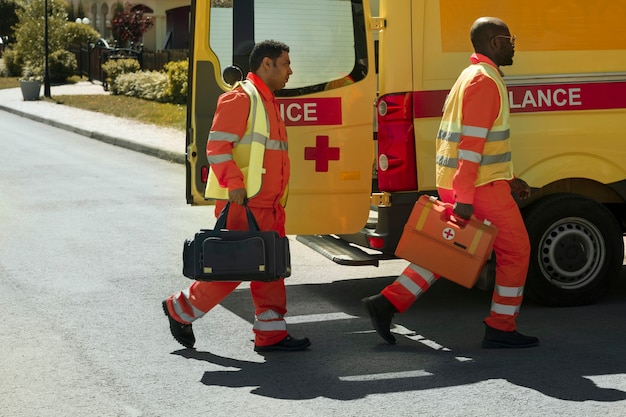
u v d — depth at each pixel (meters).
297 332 6.82
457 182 6.10
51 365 6.00
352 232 7.36
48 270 8.68
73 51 42.91
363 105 7.31
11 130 23.58
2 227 10.79
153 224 11.07
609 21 7.39
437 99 7.11
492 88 6.06
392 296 6.40
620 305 7.48
